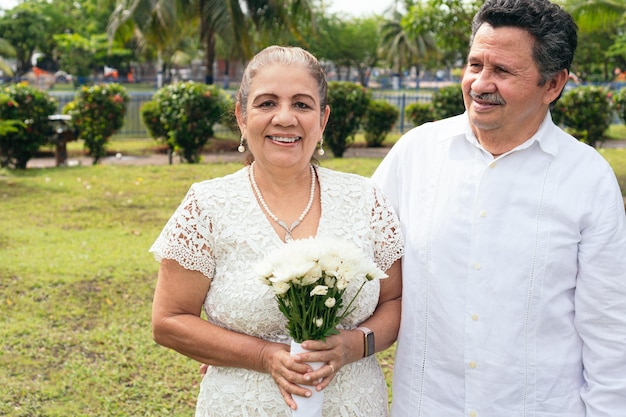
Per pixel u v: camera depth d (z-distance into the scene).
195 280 2.24
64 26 57.16
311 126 2.18
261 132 2.17
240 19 22.66
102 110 13.98
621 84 28.95
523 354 2.16
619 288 2.09
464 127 2.30
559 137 2.24
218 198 2.23
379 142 17.61
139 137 19.50
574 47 2.13
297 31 24.61
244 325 2.19
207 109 14.07
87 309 5.60
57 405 4.18
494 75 2.11
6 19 53.88
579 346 2.20
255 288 2.15
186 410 4.15
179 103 13.95
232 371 2.23
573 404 2.20
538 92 2.12
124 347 4.93
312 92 2.18
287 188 2.27
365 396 2.27
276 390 2.17
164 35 22.66
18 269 6.43
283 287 1.96
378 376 2.35
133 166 13.28
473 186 2.24
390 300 2.41
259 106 2.18
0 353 4.78
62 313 5.49
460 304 2.21
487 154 2.25
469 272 2.20
